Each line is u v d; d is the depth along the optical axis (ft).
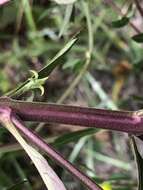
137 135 0.43
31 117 0.42
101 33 1.11
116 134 1.04
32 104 0.42
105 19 1.07
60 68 1.10
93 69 1.12
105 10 0.98
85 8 0.77
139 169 0.44
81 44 1.07
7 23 1.08
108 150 1.03
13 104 0.42
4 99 0.42
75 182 0.93
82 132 0.61
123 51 1.13
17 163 0.85
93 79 1.07
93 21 0.97
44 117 0.42
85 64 0.80
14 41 1.12
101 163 1.03
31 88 0.44
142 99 0.73
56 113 0.42
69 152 1.00
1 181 0.87
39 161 0.40
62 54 0.46
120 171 1.01
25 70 1.09
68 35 0.90
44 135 1.02
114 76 1.11
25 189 0.82
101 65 1.09
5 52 1.14
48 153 0.41
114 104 1.03
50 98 1.08
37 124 0.75
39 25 1.09
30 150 0.41
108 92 1.10
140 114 0.42
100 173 1.01
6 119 0.42
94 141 1.02
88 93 1.07
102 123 0.42
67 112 0.42
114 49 1.14
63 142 0.60
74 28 0.89
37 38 1.12
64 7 0.85
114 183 0.84
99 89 1.06
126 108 1.02
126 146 1.03
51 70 0.46
